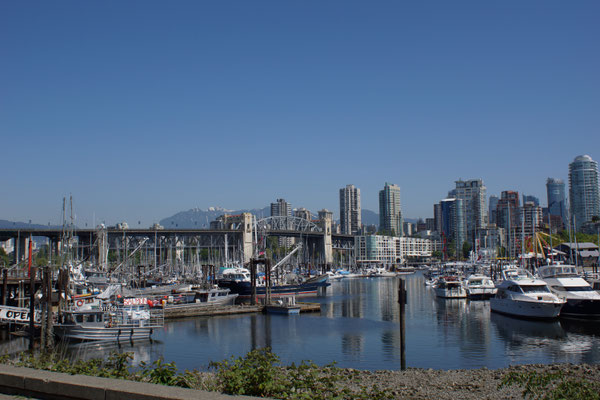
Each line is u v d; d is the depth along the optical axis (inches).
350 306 4104.3
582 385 906.7
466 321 2960.1
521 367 1587.1
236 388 697.0
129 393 487.2
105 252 7819.9
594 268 5679.1
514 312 3019.2
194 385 745.6
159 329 2751.0
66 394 517.3
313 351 2153.1
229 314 3412.9
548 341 2271.2
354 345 2277.3
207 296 3782.0
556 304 2792.8
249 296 4785.9
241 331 2696.9
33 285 2126.0
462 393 1261.1
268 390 676.7
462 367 1813.5
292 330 2728.8
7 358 956.6
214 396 474.9
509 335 2439.7
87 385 509.4
